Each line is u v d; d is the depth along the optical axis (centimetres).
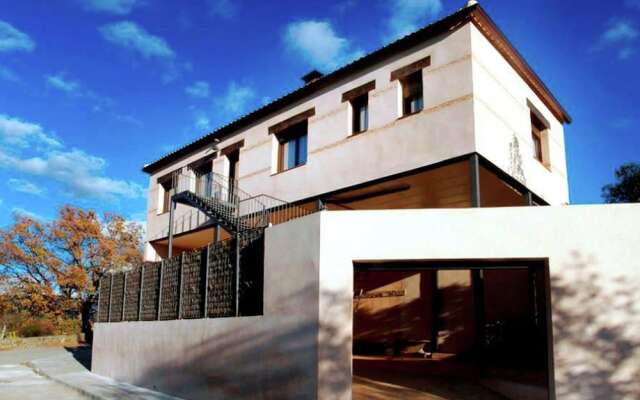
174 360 1350
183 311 1383
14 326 3400
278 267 1041
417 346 1719
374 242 944
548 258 891
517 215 920
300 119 1788
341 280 935
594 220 895
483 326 1189
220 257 1260
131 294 1711
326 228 960
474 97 1325
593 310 856
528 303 1566
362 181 1543
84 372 1889
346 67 1622
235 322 1133
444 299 1727
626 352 832
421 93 1473
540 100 1758
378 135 1526
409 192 1609
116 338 1717
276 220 1848
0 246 3356
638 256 868
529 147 1612
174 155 2370
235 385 1099
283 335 993
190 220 2180
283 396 969
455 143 1338
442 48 1413
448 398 991
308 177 1714
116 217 3669
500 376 1089
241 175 1991
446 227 934
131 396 1317
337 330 917
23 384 1662
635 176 2214
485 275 1670
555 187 1797
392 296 1841
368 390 1034
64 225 3488
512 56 1527
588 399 826
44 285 3409
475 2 1351
